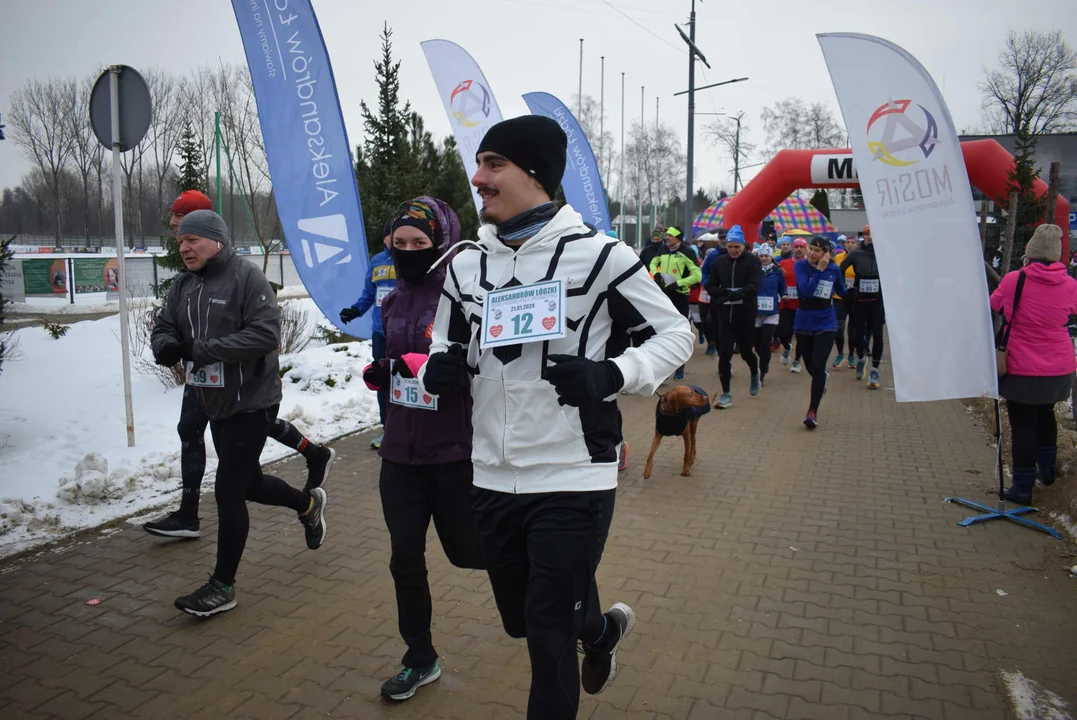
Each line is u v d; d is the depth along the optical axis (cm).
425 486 306
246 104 2728
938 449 703
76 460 595
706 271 1023
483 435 243
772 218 2641
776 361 1278
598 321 233
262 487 408
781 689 316
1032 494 553
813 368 773
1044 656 342
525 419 231
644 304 232
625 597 399
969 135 2389
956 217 493
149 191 5450
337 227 731
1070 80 3281
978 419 820
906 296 507
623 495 569
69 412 738
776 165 1525
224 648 349
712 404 892
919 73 489
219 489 372
